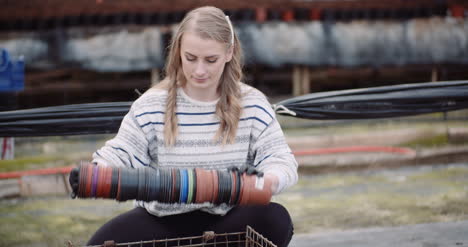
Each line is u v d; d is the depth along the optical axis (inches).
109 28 320.2
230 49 70.4
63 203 184.9
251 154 77.0
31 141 267.6
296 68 340.8
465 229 132.1
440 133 272.1
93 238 73.7
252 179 64.2
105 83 357.4
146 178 61.6
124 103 93.6
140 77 362.0
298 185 205.0
